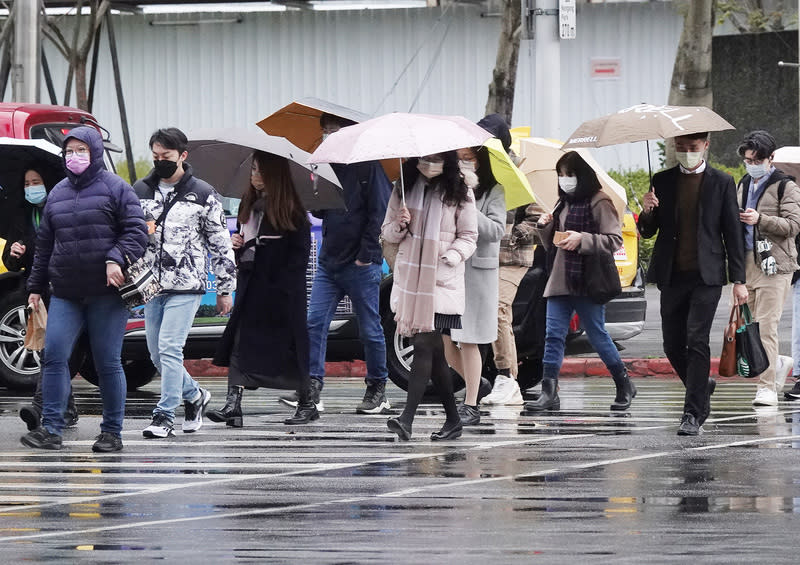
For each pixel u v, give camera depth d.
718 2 68.19
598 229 22.70
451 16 67.56
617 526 13.55
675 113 20.34
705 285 20.08
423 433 20.59
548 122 31.16
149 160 67.31
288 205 20.83
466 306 21.39
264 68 68.50
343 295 22.78
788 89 68.00
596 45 67.12
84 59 55.09
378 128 18.89
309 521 13.91
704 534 13.15
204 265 20.31
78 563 12.12
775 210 24.33
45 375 19.14
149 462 17.98
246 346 21.23
